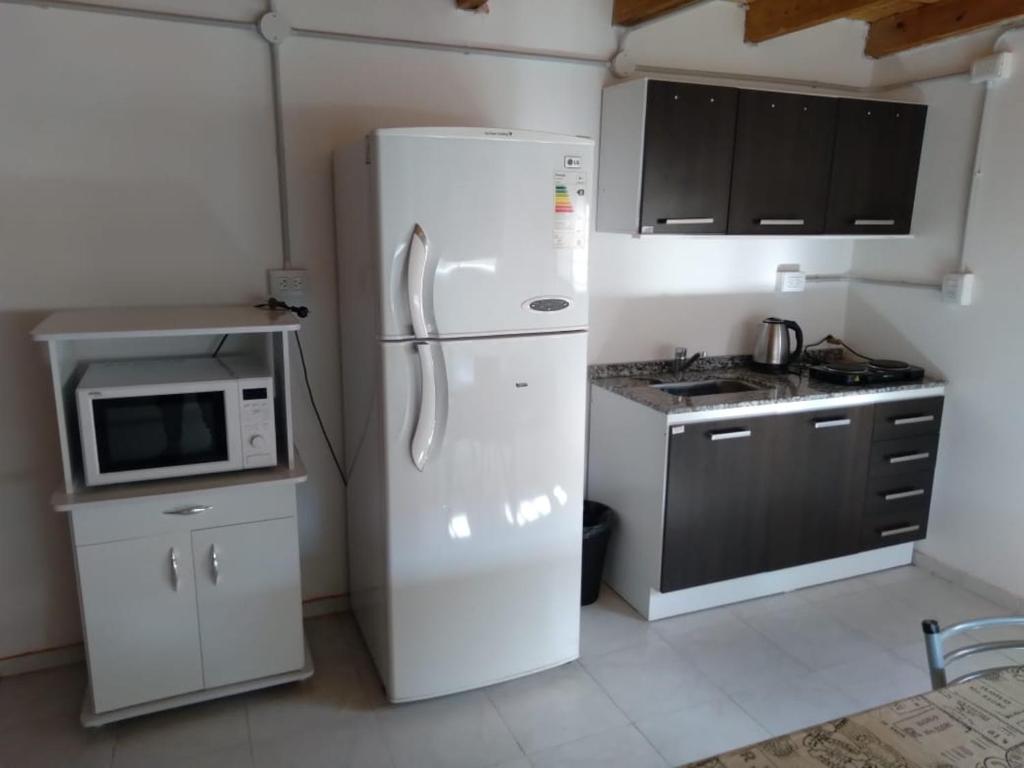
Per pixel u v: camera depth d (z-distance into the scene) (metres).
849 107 2.99
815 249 3.53
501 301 2.20
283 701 2.38
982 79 2.90
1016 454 2.95
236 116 2.42
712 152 2.78
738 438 2.78
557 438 2.38
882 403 3.06
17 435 2.38
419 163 2.03
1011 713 1.24
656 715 2.34
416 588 2.28
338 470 2.80
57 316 2.20
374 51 2.54
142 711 2.20
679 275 3.24
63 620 2.54
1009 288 2.92
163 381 2.12
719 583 2.98
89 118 2.26
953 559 3.24
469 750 2.18
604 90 2.87
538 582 2.45
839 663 2.63
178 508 2.13
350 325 2.47
